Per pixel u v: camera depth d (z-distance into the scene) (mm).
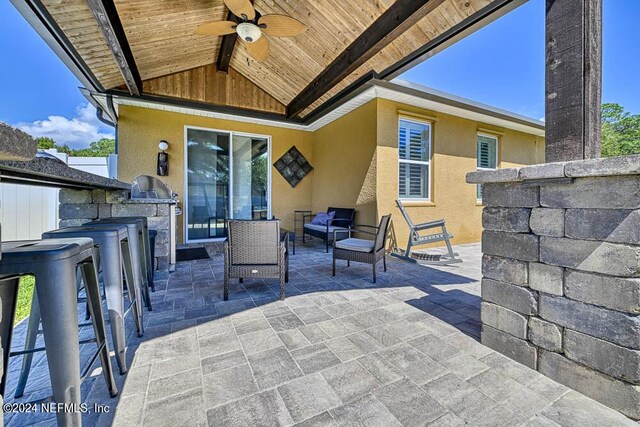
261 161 6363
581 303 1364
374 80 4191
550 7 1564
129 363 1623
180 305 2477
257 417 1234
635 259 1194
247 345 1820
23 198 5211
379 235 3318
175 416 1238
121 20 3363
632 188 1198
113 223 1994
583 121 1436
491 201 1784
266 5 3594
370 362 1636
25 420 1232
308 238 6582
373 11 3172
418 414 1250
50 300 965
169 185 5430
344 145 5602
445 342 1859
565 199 1423
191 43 4328
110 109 4863
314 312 2340
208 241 5809
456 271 3701
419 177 5398
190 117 5609
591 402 1313
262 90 5867
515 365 1604
